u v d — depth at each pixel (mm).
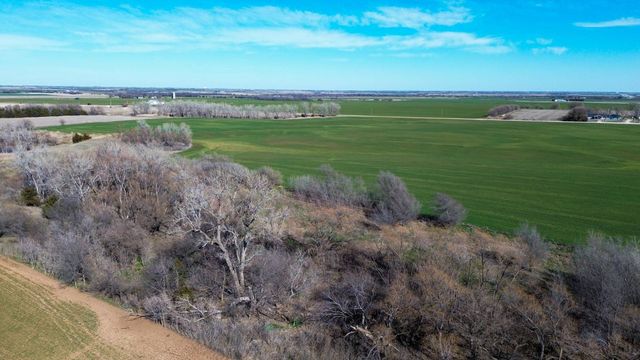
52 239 35031
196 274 30188
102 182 47500
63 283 29578
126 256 33562
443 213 43781
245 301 27859
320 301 28094
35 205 47281
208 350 22891
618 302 22500
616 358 19859
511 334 22141
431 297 24219
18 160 50906
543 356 21047
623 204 51031
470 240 38812
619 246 31844
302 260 31656
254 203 34281
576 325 22484
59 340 23328
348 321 26016
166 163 53281
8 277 29922
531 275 30812
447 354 21547
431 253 32938
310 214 45250
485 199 53938
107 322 25219
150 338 23797
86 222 35781
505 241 38406
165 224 38938
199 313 26375
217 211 31234
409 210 44156
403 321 24062
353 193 50500
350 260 34000
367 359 22109
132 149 57438
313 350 23312
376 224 42969
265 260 30359
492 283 28969
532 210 48906
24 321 24922
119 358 22031
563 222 44438
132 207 40500
